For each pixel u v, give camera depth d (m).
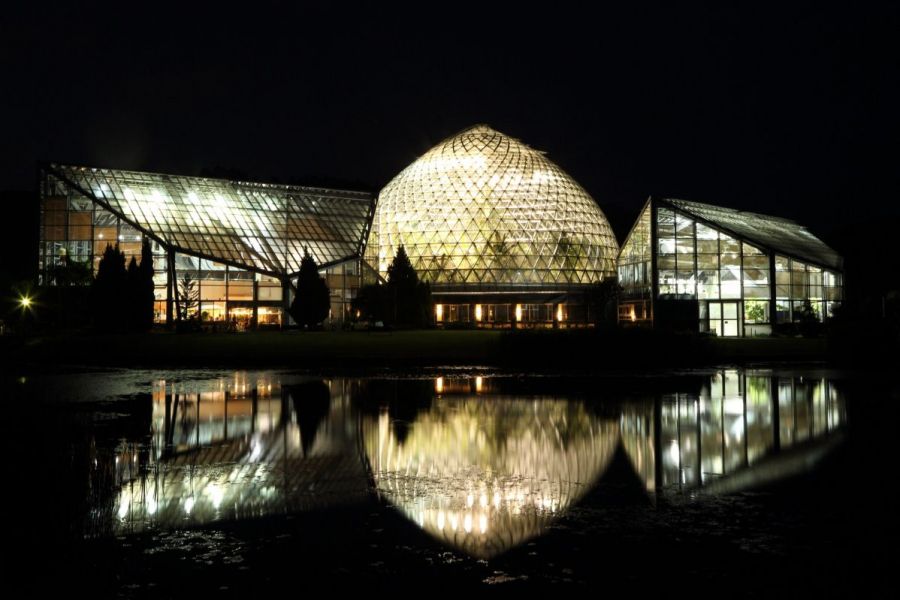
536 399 34.84
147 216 93.25
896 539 14.90
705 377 45.22
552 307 108.69
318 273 92.69
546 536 15.22
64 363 55.28
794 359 57.56
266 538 15.28
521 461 21.92
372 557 14.19
